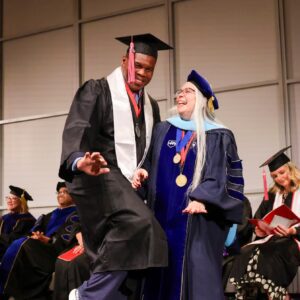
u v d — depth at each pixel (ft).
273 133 19.52
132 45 10.68
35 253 19.56
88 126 10.16
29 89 25.25
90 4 24.06
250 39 20.36
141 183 10.70
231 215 10.34
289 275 14.75
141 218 9.87
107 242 9.98
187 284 10.32
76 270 17.42
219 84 20.72
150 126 11.08
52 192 24.22
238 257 15.19
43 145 24.66
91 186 10.18
